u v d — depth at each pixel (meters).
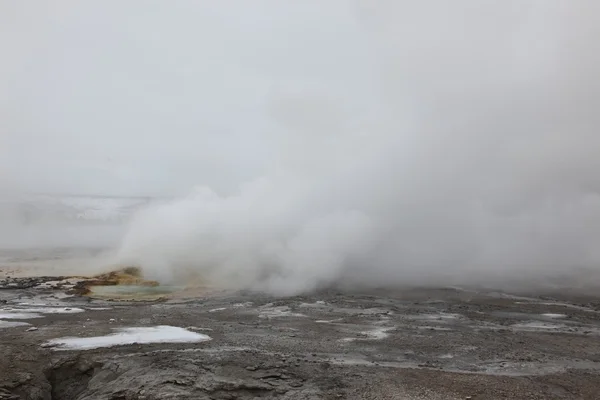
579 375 9.94
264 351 11.00
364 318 15.66
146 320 14.44
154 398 8.03
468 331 13.85
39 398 9.02
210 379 8.76
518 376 9.80
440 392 8.71
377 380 9.21
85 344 11.13
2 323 13.52
